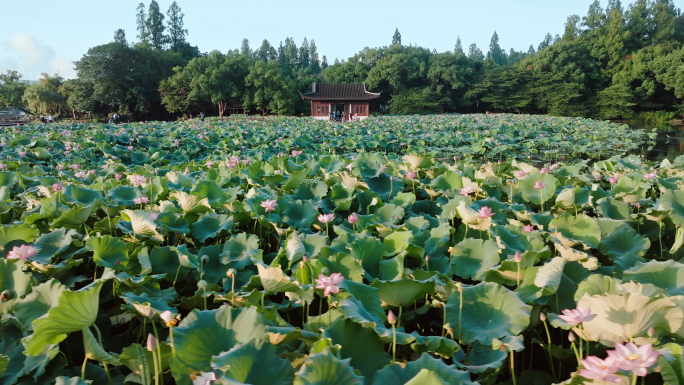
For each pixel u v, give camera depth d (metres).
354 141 19.48
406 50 76.62
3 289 3.41
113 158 12.70
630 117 63.25
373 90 73.38
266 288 3.30
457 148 19.55
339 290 2.93
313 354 2.17
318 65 124.44
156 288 3.78
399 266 3.82
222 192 6.18
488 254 3.97
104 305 3.91
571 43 69.75
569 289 3.47
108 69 57.06
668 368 2.13
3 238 4.30
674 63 58.12
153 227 4.41
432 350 2.71
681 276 3.24
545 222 5.37
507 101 68.38
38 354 2.52
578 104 65.50
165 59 65.94
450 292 3.30
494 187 7.04
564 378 2.95
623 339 2.51
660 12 73.56
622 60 67.44
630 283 2.75
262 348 2.28
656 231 5.24
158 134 21.70
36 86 61.44
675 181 6.95
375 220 5.41
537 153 20.25
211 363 2.11
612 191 6.66
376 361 2.63
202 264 4.17
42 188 6.34
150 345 2.14
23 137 14.95
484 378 2.68
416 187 7.56
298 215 5.51
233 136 21.50
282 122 36.09
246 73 62.16
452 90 73.19
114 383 2.63
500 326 2.93
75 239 4.36
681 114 60.59
